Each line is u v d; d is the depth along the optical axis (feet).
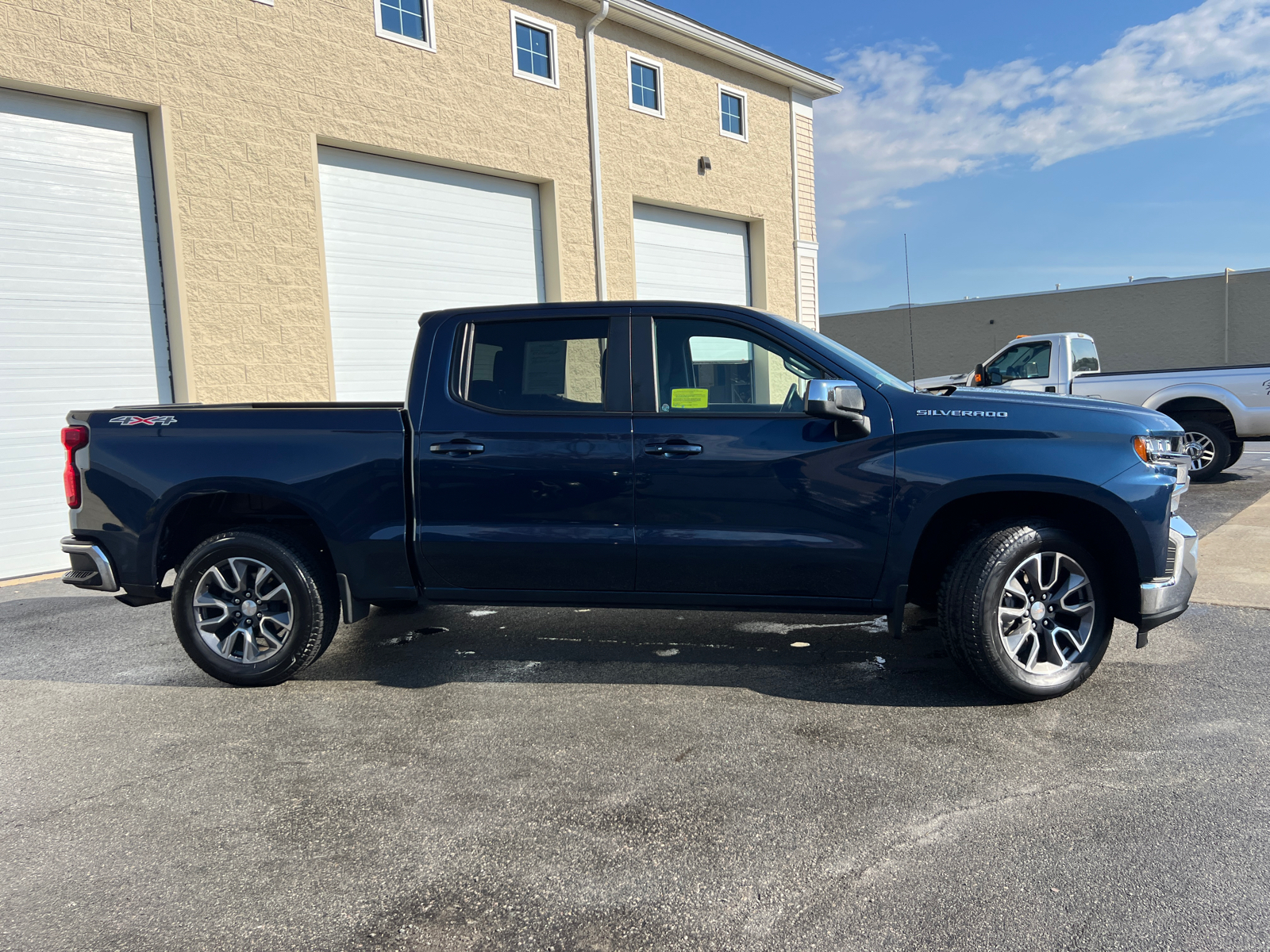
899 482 12.12
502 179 38.29
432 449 13.16
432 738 11.67
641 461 12.72
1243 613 16.40
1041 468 11.70
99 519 13.85
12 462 25.17
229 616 13.78
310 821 9.42
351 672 14.56
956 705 12.33
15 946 7.29
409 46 33.73
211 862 8.61
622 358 13.14
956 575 12.09
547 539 12.96
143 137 27.55
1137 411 12.35
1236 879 7.82
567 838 8.94
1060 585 12.43
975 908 7.52
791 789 9.87
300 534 14.28
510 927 7.46
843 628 16.58
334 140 31.78
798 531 12.48
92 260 26.55
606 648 15.58
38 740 11.89
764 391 12.80
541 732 11.76
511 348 13.46
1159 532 11.75
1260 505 27.89
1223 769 10.05
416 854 8.70
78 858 8.75
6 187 24.86
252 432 13.53
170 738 11.88
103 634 17.70
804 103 52.95
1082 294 98.43
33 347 25.45
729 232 49.67
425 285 35.53
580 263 40.63
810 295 54.44
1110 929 7.16
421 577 13.55
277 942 7.30
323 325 31.50
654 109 44.09
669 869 8.30
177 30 27.55
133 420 13.85
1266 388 31.99
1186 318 92.79
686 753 10.96
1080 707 12.10
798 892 7.84
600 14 39.68
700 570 12.77
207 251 28.48
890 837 8.77
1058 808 9.23
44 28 24.79
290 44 30.32
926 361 108.68
